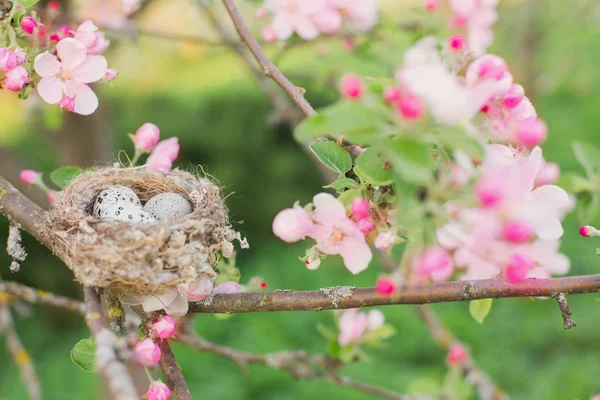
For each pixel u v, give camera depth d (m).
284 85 1.14
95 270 1.09
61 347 3.45
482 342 3.10
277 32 1.33
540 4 2.60
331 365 1.35
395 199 1.05
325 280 3.51
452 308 3.35
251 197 4.00
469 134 0.98
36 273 3.60
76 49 1.13
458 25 1.37
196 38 1.49
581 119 4.27
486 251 1.01
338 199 1.06
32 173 1.18
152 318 1.10
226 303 1.10
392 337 3.14
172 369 1.09
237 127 3.93
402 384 2.82
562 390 2.78
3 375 3.21
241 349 3.10
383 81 1.01
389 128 0.98
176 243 1.10
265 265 3.68
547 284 1.08
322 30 1.35
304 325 3.28
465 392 1.42
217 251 1.14
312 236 1.07
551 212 1.03
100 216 1.20
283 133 3.95
